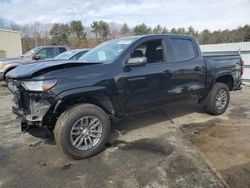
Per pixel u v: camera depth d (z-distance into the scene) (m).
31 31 42.59
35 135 4.05
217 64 5.71
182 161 3.65
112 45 4.61
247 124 5.25
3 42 23.50
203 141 4.37
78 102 3.88
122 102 4.14
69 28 50.75
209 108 5.79
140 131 4.91
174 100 4.95
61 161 3.79
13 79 3.70
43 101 3.46
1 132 5.06
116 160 3.76
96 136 3.92
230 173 3.31
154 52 4.62
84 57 4.75
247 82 11.48
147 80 4.38
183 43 5.16
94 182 3.22
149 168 3.50
